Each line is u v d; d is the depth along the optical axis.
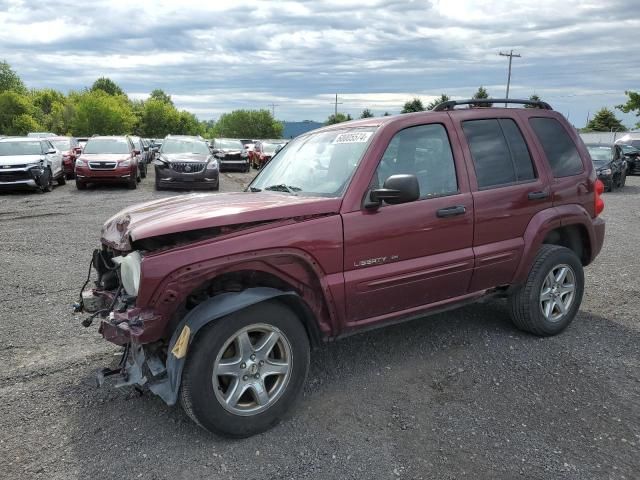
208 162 17.06
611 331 4.78
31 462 2.94
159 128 107.00
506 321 4.98
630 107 44.88
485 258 4.07
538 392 3.66
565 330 4.79
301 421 3.34
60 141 22.80
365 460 2.94
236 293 3.10
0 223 10.65
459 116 4.15
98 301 3.60
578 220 4.68
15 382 3.86
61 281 6.38
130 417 3.40
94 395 3.68
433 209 3.79
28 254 7.84
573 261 4.62
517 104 4.74
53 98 102.00
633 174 26.27
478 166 4.13
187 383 2.96
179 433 3.22
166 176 16.78
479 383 3.79
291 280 3.31
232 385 3.12
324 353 4.32
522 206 4.29
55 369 4.07
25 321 5.05
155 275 2.90
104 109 79.56
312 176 3.92
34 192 16.59
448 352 4.31
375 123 3.93
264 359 3.18
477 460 2.92
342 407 3.50
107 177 16.97
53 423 3.33
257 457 2.98
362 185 3.54
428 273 3.79
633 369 4.02
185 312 3.19
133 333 2.94
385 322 3.77
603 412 3.41
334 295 3.42
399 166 3.76
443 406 3.49
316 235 3.31
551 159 4.60
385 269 3.61
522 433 3.17
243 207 3.30
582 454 2.97
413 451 3.01
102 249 3.71
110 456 2.99
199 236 3.08
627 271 6.93
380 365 4.10
